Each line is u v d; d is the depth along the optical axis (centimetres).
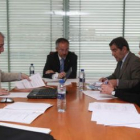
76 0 362
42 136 87
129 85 221
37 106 153
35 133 89
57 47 300
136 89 222
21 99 178
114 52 247
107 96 190
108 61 372
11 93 200
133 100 170
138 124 120
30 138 85
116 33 369
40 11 367
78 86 238
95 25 368
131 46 370
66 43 296
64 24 367
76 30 369
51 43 373
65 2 361
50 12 366
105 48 371
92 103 164
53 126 118
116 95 180
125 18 366
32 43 372
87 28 368
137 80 224
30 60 375
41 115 136
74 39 370
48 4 364
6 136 86
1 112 139
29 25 370
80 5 363
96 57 372
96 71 374
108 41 370
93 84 246
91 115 137
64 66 307
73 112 143
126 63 240
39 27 370
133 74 230
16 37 371
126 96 176
